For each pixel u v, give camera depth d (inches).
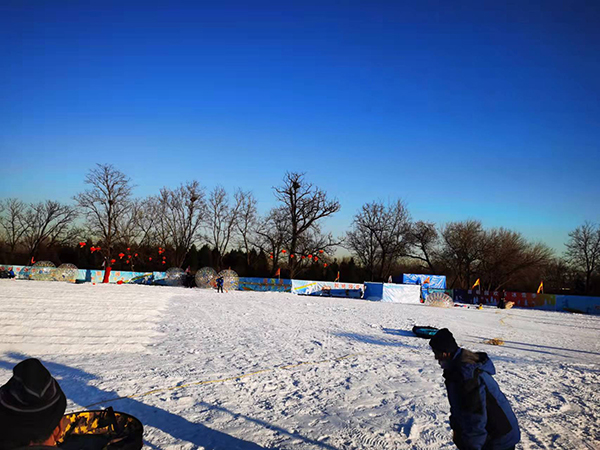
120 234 2449.6
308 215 2456.9
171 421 265.0
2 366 376.8
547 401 345.4
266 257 2694.4
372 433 256.5
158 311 787.4
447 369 150.3
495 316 1246.9
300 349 527.5
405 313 1143.0
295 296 1599.4
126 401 299.4
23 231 2669.8
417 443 243.4
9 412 98.6
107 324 566.9
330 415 288.0
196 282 1758.1
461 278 2768.2
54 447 95.3
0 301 590.2
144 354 459.5
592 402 348.2
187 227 2544.3
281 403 310.7
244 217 2618.1
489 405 145.9
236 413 284.8
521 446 245.3
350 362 463.5
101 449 146.2
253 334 631.2
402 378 402.3
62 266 1704.0
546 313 1565.0
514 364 500.1
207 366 414.9
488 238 2596.0
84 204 2257.6
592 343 744.3
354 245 2790.4
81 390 319.6
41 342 462.0
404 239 2677.2
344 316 959.6
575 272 2721.5
